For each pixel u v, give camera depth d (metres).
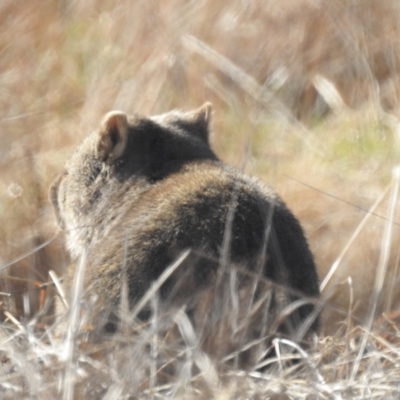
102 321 10.42
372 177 17.22
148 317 10.60
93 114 19.19
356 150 18.70
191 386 9.58
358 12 21.42
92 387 9.48
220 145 19.41
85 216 13.41
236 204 11.16
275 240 11.03
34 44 21.77
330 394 9.56
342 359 10.38
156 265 10.74
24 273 14.80
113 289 10.80
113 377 9.33
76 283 10.15
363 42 20.88
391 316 12.20
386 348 11.17
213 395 9.26
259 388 9.51
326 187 16.97
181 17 21.72
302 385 9.85
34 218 15.73
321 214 16.25
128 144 13.15
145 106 19.70
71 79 21.00
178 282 10.49
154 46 21.14
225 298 10.34
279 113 19.75
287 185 17.03
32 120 18.83
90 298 10.66
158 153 12.98
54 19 22.81
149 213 11.34
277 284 10.66
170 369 10.20
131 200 12.54
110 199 12.89
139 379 9.48
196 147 13.25
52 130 18.70
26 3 22.70
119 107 19.45
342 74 21.14
